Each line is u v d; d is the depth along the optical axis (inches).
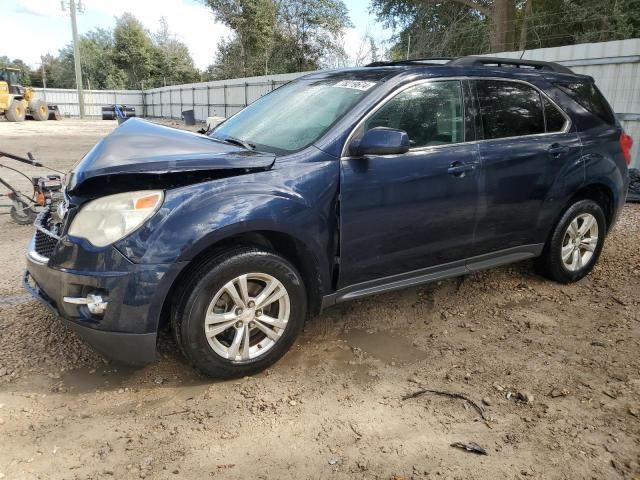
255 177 120.0
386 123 138.4
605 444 102.3
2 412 111.4
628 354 137.6
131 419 109.9
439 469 95.5
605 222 190.9
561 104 174.6
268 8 1555.1
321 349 141.0
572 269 184.5
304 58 1624.0
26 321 152.3
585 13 657.0
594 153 178.2
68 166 511.8
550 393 119.6
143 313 110.6
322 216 126.7
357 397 118.6
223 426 107.7
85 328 113.1
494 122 157.8
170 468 95.5
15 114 1216.8
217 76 1809.8
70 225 114.4
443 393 120.0
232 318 120.1
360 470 95.3
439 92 148.6
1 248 229.8
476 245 157.1
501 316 161.9
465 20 815.7
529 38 749.3
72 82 2721.5
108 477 93.1
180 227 110.4
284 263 123.7
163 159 114.4
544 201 168.2
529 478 93.3
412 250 143.9
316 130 136.6
